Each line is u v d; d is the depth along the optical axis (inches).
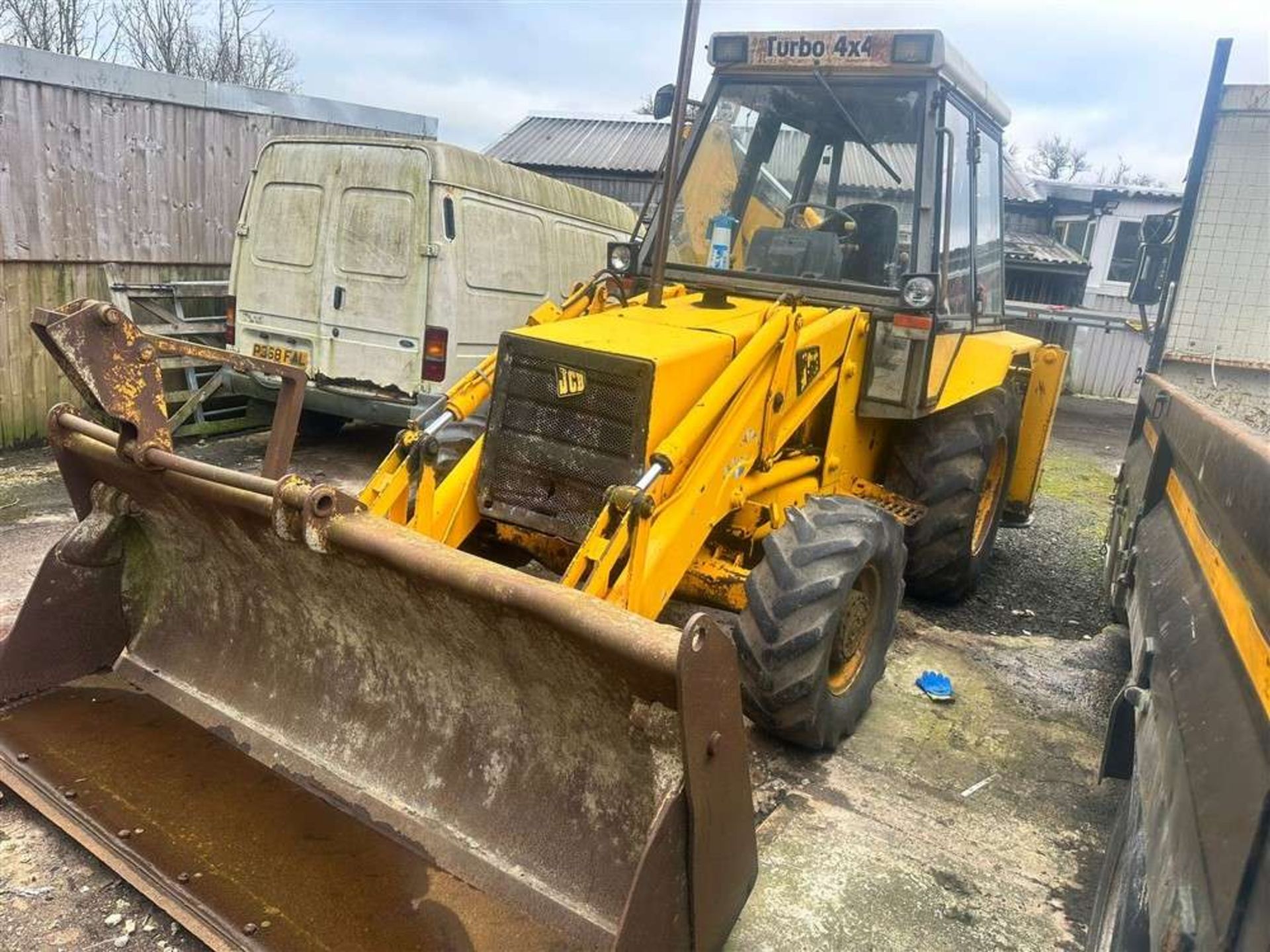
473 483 134.2
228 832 104.2
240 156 336.2
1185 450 123.6
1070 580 242.4
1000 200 209.0
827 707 135.0
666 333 132.1
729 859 89.4
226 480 103.2
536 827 99.7
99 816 105.6
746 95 171.6
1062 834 129.0
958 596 210.2
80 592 129.7
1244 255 189.8
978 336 197.8
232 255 340.5
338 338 275.9
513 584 85.6
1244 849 56.6
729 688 84.3
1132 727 104.3
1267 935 51.3
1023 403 241.6
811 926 107.0
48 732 119.4
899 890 114.5
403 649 109.9
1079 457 438.6
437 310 261.6
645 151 689.6
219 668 127.6
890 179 161.5
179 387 313.4
